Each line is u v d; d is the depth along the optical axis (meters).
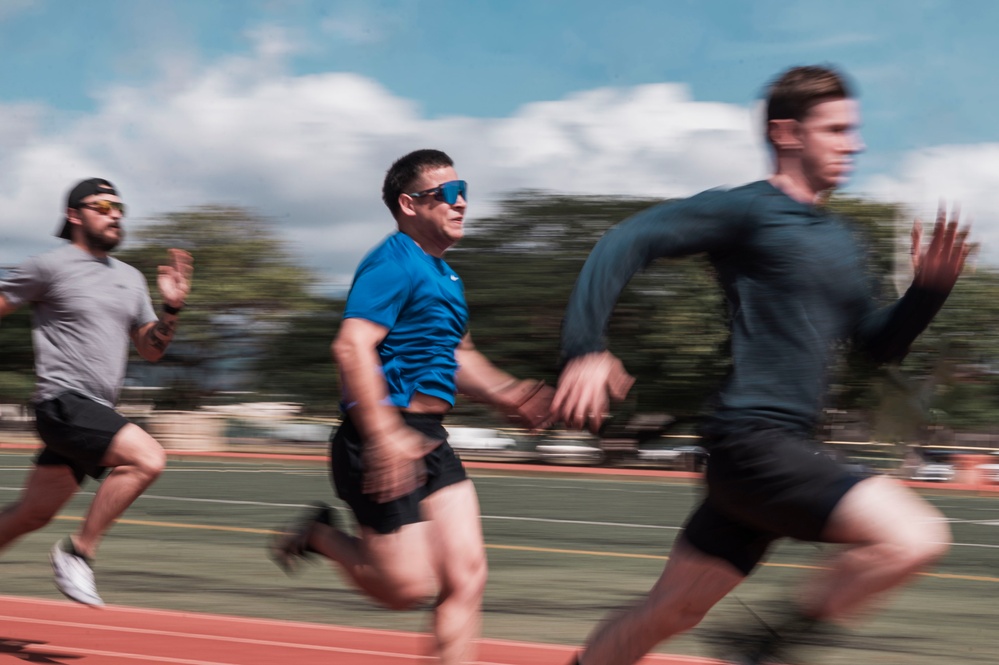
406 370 3.37
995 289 39.78
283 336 48.03
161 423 35.19
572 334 2.63
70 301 4.30
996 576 7.64
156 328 4.49
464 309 3.53
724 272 2.79
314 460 27.20
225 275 55.84
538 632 5.26
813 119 2.78
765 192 2.74
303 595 6.19
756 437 2.67
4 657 4.18
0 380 46.50
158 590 6.31
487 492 17.67
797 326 2.70
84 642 4.52
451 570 3.38
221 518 11.02
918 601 6.37
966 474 27.48
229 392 56.75
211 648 4.46
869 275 2.87
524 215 42.81
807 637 2.73
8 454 28.55
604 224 42.97
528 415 3.64
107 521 4.28
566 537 10.00
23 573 6.79
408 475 3.18
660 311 40.28
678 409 40.34
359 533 3.59
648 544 9.35
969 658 4.71
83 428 4.25
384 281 3.29
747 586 6.96
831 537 2.62
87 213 4.33
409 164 3.49
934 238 2.78
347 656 4.37
